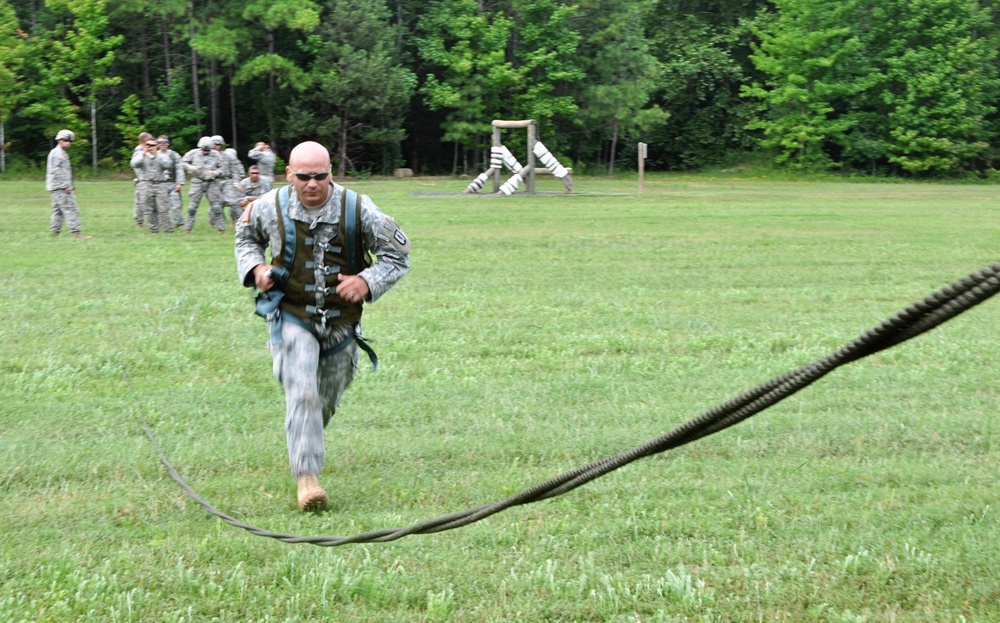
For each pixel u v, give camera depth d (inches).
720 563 186.5
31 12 1777.8
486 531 199.9
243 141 1989.4
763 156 2146.9
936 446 263.1
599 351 380.8
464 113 1914.4
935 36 1969.7
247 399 308.3
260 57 1724.9
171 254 645.9
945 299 80.1
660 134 2181.3
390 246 216.5
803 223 922.1
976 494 223.6
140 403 300.7
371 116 1868.8
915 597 172.1
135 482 231.3
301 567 181.9
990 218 997.2
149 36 1898.4
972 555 188.7
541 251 689.6
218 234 788.6
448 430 275.7
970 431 274.7
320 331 219.1
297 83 1756.9
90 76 1716.3
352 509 216.4
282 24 1796.3
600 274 583.2
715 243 746.8
